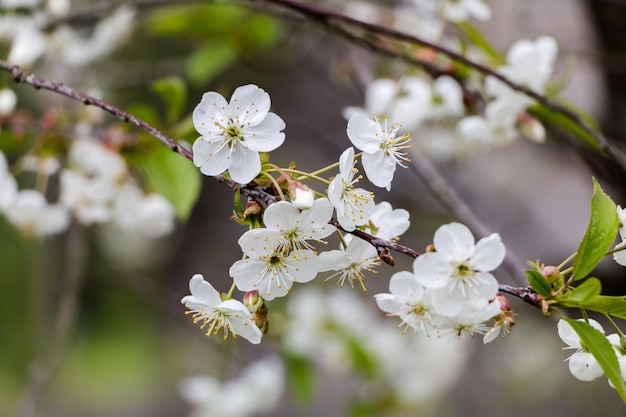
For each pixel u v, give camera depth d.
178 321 1.48
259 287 0.78
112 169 0.99
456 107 1.00
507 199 1.53
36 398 1.01
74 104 1.29
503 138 0.97
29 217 0.99
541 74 0.95
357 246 0.78
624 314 0.77
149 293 1.50
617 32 1.15
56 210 1.00
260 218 0.78
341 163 0.77
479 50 0.99
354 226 0.77
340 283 0.79
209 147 0.78
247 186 0.78
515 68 0.95
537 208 1.48
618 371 0.77
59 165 1.00
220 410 1.42
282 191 0.78
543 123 1.11
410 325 0.78
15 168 1.01
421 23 1.14
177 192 0.93
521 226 1.47
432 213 1.40
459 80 0.99
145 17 1.28
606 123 1.25
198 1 1.13
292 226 0.77
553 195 1.49
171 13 1.19
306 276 0.78
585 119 0.95
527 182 1.53
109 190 0.99
